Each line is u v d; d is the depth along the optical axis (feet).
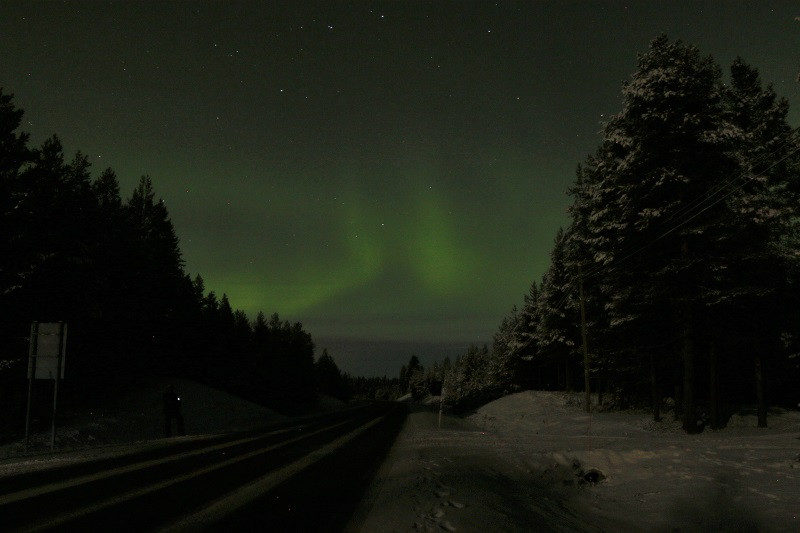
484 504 23.00
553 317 132.46
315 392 229.25
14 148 73.77
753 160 65.31
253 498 23.99
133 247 99.81
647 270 71.31
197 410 90.43
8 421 65.62
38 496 24.39
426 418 103.55
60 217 78.38
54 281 76.23
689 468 35.27
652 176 65.51
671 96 64.44
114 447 47.67
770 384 90.02
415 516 20.35
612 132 71.41
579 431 73.15
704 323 68.08
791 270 71.31
